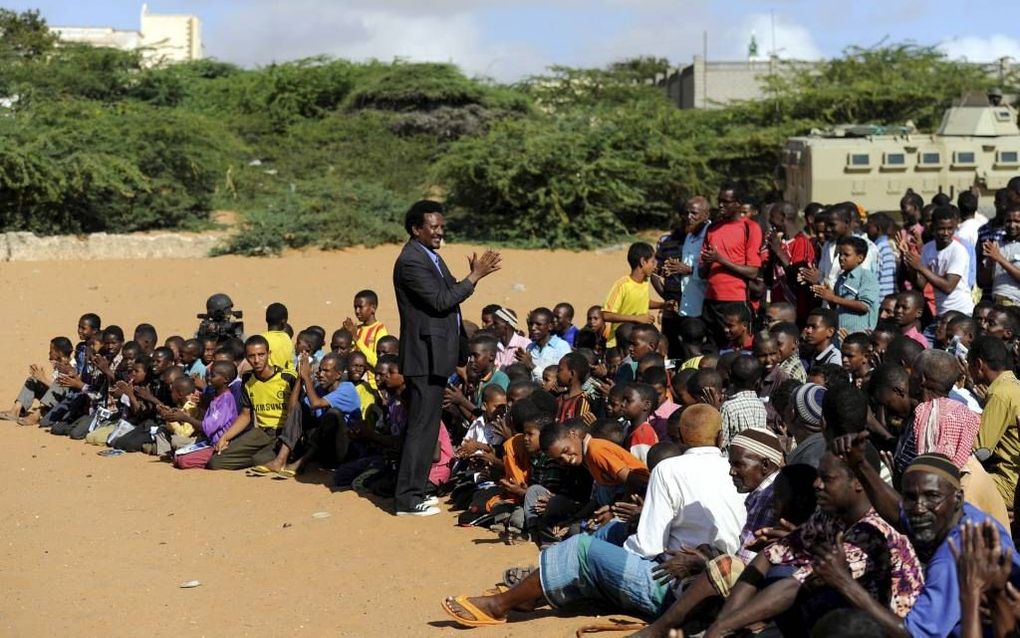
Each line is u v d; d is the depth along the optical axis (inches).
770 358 344.8
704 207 457.1
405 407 389.1
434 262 376.5
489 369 405.1
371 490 401.1
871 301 406.6
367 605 288.2
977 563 173.6
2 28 1768.0
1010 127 847.7
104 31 3189.0
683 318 458.3
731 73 1895.9
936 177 816.3
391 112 1464.1
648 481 278.5
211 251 1057.5
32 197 1040.8
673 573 245.0
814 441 251.1
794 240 470.9
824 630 168.1
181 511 382.3
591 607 273.7
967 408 260.4
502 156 1154.7
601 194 1161.4
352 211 1105.4
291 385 445.4
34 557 334.6
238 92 1531.7
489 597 270.7
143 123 1122.0
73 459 463.8
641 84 1766.7
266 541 346.9
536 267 1026.1
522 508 336.8
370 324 489.1
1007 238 442.6
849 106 1328.7
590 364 403.5
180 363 507.8
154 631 274.7
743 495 269.3
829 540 214.5
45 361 666.2
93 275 928.9
